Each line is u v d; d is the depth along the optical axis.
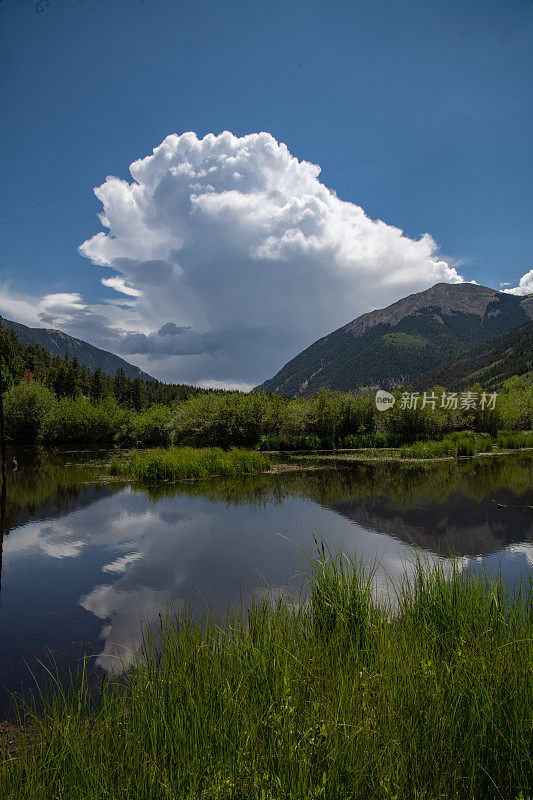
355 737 2.39
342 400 31.02
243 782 2.16
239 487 14.52
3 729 3.28
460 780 2.28
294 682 2.93
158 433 34.38
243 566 7.04
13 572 6.96
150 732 2.66
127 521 10.09
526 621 3.76
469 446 23.53
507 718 2.53
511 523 9.59
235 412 29.59
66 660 4.39
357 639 3.69
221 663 3.40
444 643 3.54
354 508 11.18
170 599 5.79
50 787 2.33
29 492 13.74
